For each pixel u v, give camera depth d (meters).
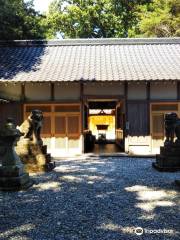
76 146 17.30
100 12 33.09
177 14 27.45
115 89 17.27
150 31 27.98
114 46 20.59
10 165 8.78
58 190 8.54
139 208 6.77
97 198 7.63
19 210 6.73
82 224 5.80
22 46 20.50
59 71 17.20
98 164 13.50
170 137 11.76
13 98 17.28
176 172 11.25
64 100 17.27
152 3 31.67
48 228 5.63
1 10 19.48
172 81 16.52
